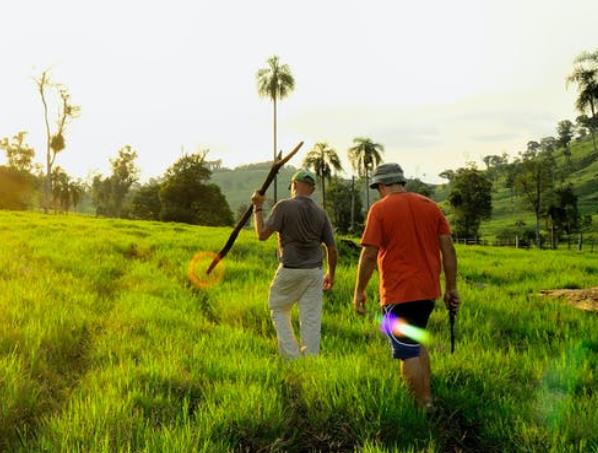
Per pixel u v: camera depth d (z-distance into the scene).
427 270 4.24
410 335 4.20
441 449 3.75
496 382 4.70
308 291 6.00
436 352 5.63
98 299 8.57
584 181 169.75
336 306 8.78
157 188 97.50
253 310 7.96
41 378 4.83
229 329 6.85
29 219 31.58
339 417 3.93
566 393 4.49
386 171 4.50
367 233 4.31
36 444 3.48
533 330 7.24
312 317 5.98
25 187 106.12
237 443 3.72
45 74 71.44
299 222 5.90
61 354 5.54
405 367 4.20
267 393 4.21
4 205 102.88
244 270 12.19
